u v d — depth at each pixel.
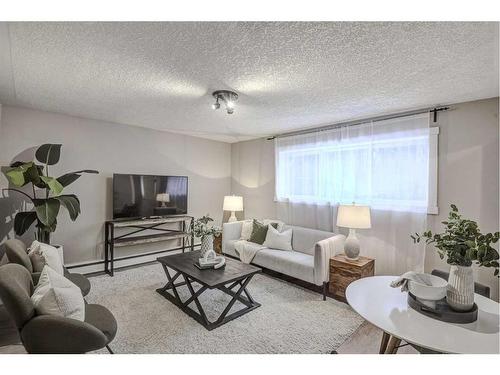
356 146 3.57
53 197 3.04
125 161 4.11
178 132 4.66
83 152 3.71
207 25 1.54
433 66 2.01
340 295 2.97
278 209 4.61
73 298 1.55
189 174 4.95
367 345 2.13
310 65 2.03
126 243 3.75
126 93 2.70
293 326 2.38
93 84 2.46
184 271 2.65
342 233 3.70
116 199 3.86
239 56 1.90
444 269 2.87
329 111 3.20
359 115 3.36
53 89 2.60
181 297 2.94
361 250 3.49
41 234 3.08
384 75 2.18
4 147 3.12
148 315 2.52
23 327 1.34
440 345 1.18
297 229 3.98
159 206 4.34
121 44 1.76
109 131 3.94
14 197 3.20
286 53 1.85
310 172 4.12
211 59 1.96
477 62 1.94
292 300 2.93
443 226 2.89
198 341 2.12
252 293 3.10
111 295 2.96
